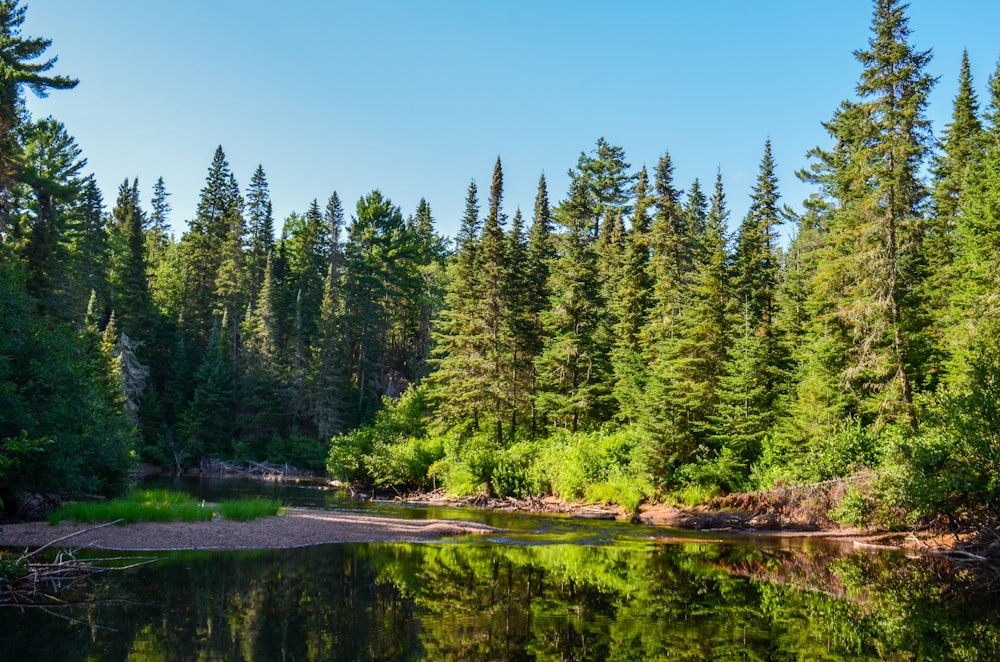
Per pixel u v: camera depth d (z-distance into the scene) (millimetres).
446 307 78438
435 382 53656
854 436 25891
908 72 26000
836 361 29750
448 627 10383
